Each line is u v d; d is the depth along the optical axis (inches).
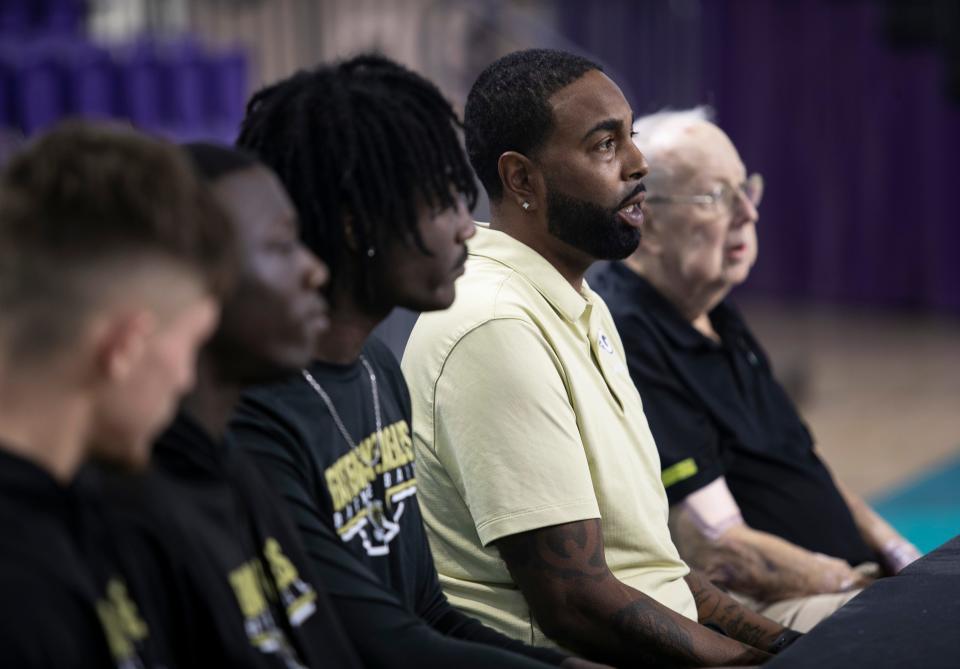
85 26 526.3
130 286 85.4
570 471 156.9
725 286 217.8
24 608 83.9
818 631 132.4
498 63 177.6
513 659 130.0
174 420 110.0
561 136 169.9
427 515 167.8
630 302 214.4
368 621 130.1
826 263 863.1
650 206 215.2
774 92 854.5
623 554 167.5
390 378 153.3
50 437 87.5
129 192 85.7
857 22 828.0
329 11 665.6
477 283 166.1
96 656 89.2
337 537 134.5
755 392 224.4
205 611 105.3
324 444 135.5
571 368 165.8
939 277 834.2
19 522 86.1
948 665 121.9
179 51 484.4
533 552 155.2
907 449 518.9
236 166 114.9
